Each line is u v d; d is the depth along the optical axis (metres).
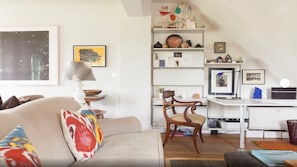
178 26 3.90
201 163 2.37
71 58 4.02
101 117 3.24
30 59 4.03
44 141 1.25
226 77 4.07
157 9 4.05
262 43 3.30
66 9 4.00
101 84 4.02
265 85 4.04
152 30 3.88
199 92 4.04
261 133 3.66
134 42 3.77
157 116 3.85
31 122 1.26
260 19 2.85
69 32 4.01
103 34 4.00
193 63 3.91
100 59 4.00
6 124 1.05
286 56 3.16
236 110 4.02
